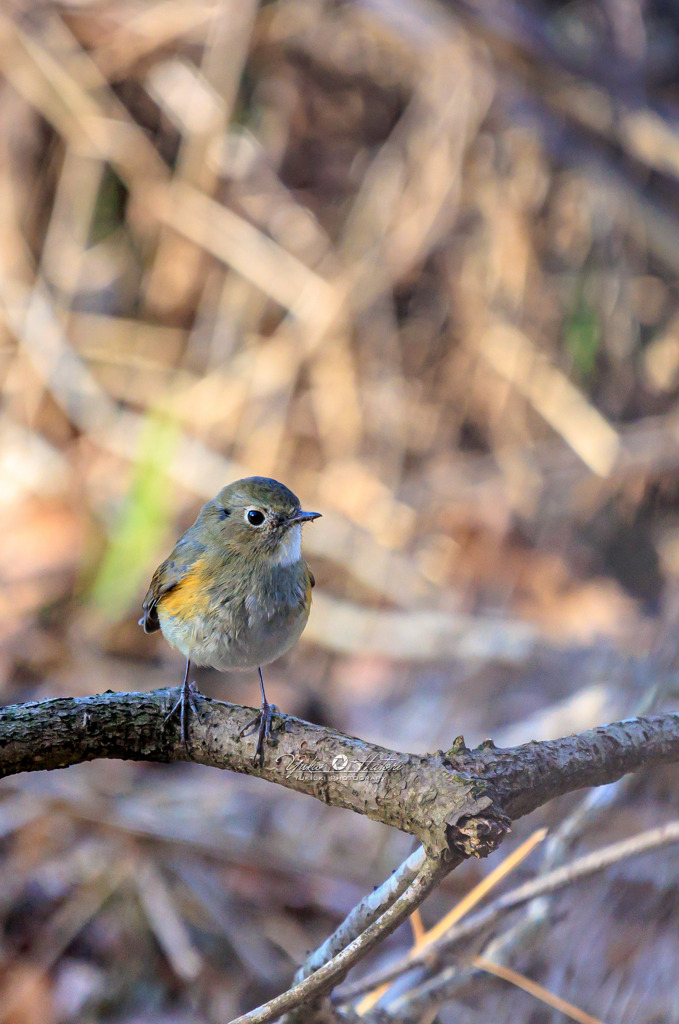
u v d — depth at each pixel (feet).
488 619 39.09
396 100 44.65
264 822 30.83
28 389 42.47
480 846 12.44
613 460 42.27
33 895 27.55
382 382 43.29
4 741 15.28
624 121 41.04
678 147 40.55
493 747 13.75
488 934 19.22
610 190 42.27
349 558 41.04
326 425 42.88
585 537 42.11
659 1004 17.88
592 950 18.92
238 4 43.55
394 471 42.86
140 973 25.82
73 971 25.82
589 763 13.76
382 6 42.88
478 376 43.86
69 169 43.78
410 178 43.57
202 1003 24.97
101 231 44.60
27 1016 24.73
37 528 40.11
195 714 15.44
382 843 29.35
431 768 13.26
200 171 44.19
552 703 33.99
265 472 41.78
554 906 19.39
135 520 38.45
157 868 28.25
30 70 43.55
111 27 43.86
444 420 44.24
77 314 43.75
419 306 44.16
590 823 19.86
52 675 36.06
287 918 27.35
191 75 44.16
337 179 45.19
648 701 23.04
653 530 41.78
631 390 43.98
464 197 43.47
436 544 41.68
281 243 44.24
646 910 18.76
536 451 43.47
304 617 20.48
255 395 42.47
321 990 13.78
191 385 42.96
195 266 43.98
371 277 43.34
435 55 42.86
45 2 43.47
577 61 41.04
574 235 43.37
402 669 37.42
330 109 45.14
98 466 41.70
